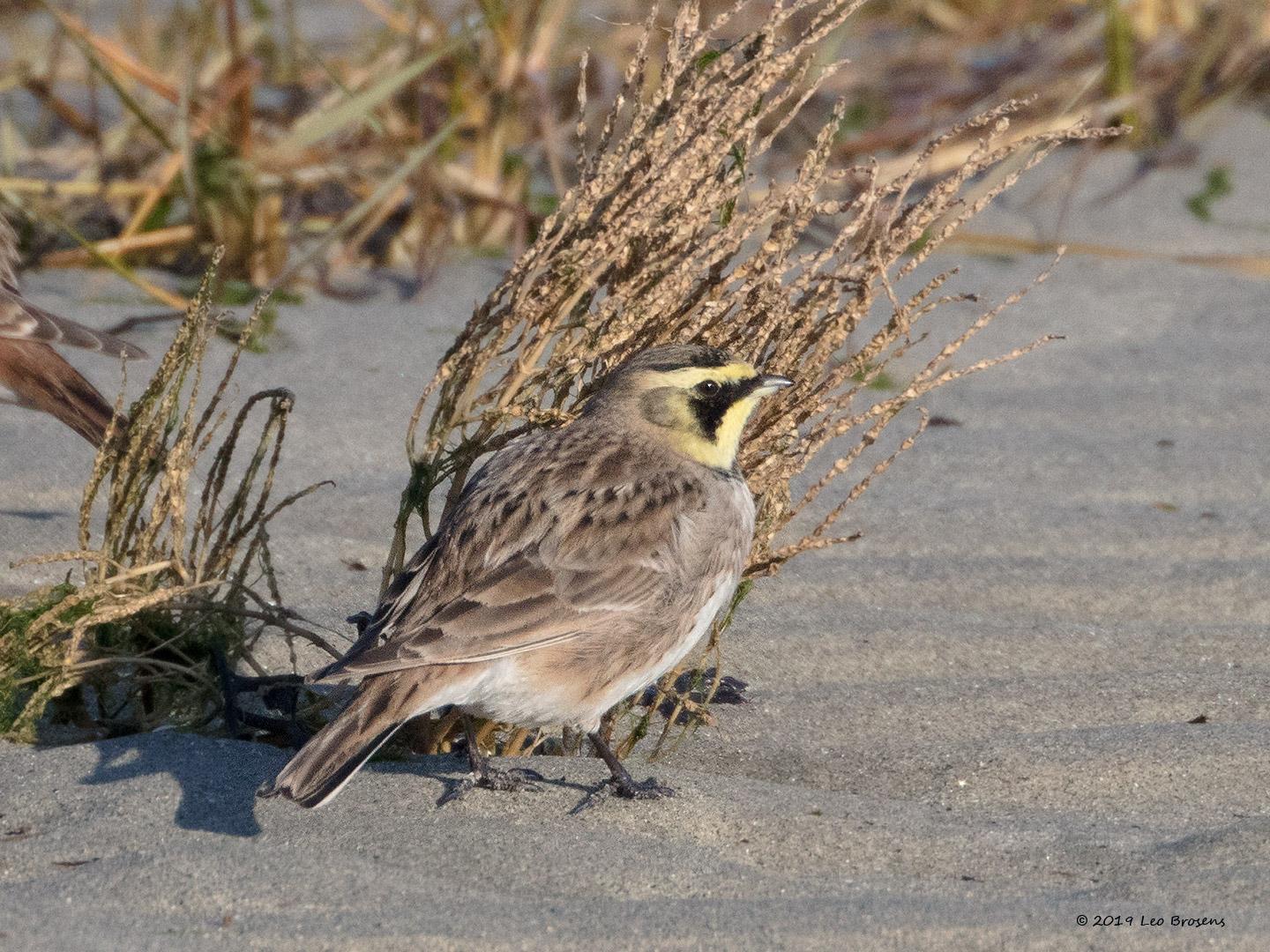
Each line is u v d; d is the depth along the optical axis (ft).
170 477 34.81
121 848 29.84
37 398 41.55
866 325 59.11
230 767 32.76
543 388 34.45
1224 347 59.72
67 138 72.54
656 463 33.17
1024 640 40.29
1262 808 33.40
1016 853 31.24
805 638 40.24
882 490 48.60
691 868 30.04
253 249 62.28
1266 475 49.85
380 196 58.70
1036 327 60.64
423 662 29.48
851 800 32.76
